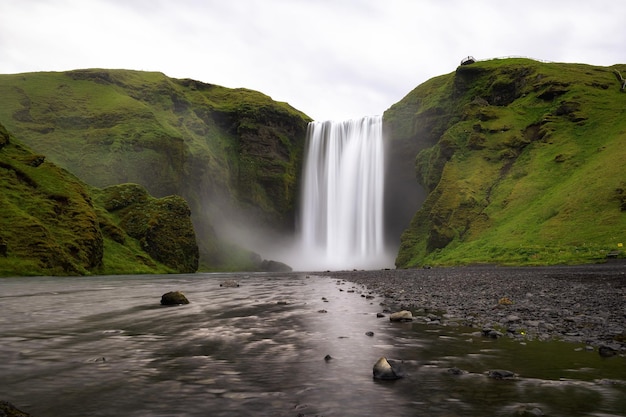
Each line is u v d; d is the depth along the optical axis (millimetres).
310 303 16500
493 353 7328
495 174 75750
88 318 12641
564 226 50344
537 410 4312
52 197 58125
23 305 16578
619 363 6484
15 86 115688
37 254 48188
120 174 99062
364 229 121438
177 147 112188
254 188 138625
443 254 66250
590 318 10781
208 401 4848
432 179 88125
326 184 135000
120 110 115500
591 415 4203
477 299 16500
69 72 130750
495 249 52531
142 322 11672
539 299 15656
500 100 96375
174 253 80250
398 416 4270
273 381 5707
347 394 5078
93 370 6375
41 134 105625
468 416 4234
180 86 156375
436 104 107500
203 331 10000
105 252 66312
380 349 7785
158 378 5895
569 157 66375
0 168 55812
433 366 6434
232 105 151375
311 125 144125
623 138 61562
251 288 26797
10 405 4270
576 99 78375
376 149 122188
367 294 20391
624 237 42562
